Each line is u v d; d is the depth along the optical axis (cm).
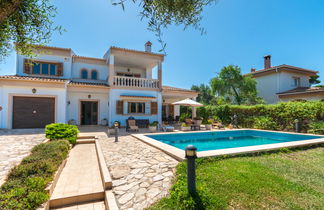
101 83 1772
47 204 338
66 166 580
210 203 307
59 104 1348
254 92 2092
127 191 368
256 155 647
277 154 666
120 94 1546
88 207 366
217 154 580
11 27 339
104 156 613
